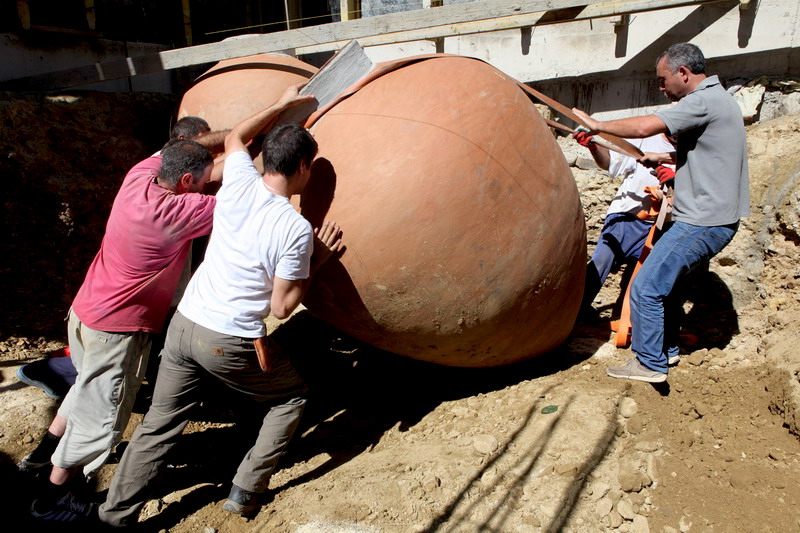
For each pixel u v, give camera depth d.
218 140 3.48
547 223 3.20
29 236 5.05
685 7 5.24
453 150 3.00
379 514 2.86
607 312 4.61
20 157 5.05
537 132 3.28
